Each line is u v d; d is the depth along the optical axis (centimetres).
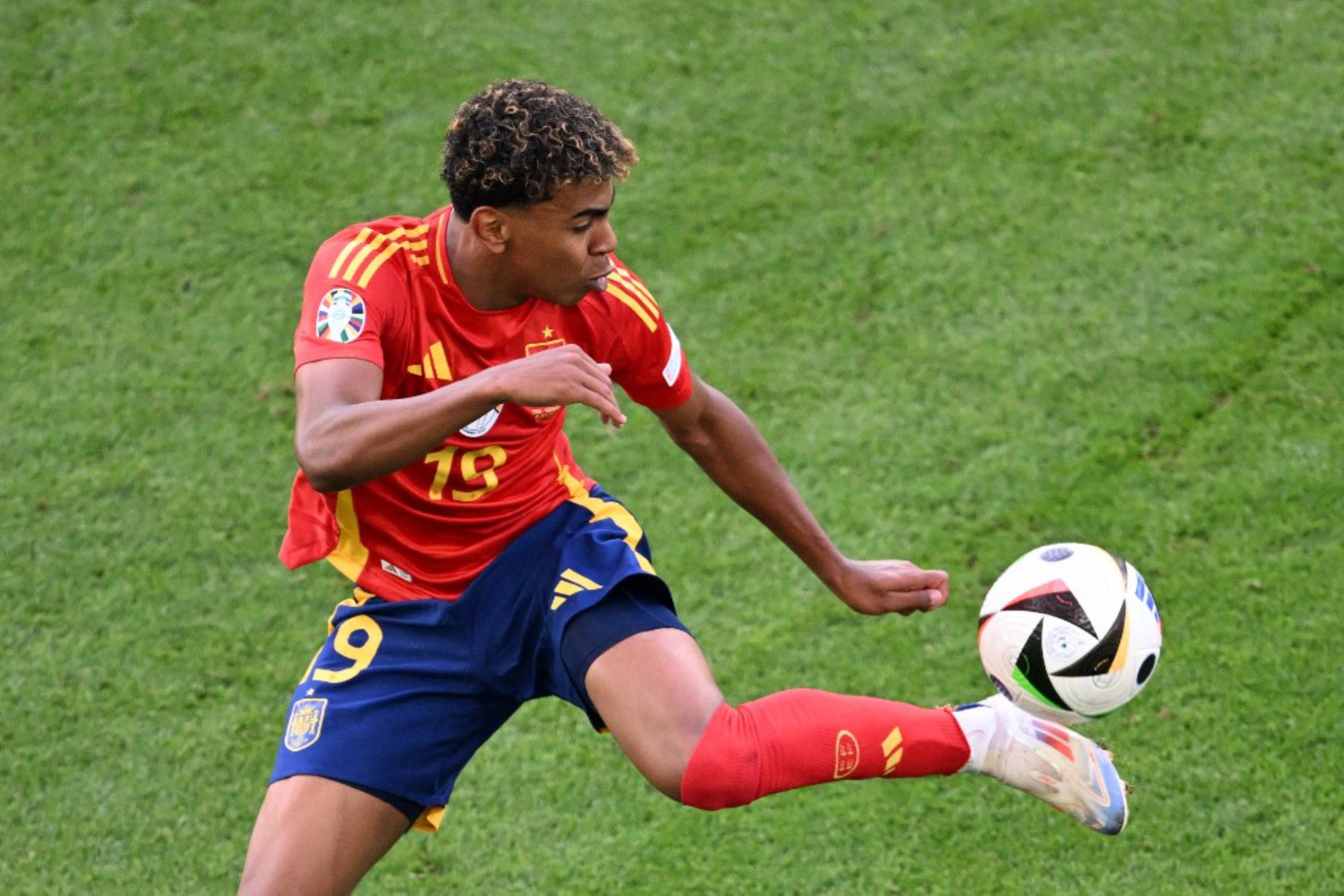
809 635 1672
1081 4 2448
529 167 959
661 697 1004
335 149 2311
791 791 1516
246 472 1902
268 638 1712
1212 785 1470
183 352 2048
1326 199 2109
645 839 1481
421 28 2484
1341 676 1552
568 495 1165
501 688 1127
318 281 1011
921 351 1981
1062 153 2227
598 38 2461
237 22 2502
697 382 1190
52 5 2525
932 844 1454
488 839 1495
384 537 1127
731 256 2130
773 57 2412
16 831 1523
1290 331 1939
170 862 1494
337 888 1088
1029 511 1767
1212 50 2356
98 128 2359
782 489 1228
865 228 2152
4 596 1762
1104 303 2009
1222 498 1752
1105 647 1077
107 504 1864
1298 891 1374
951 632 1656
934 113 2306
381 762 1099
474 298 1043
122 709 1639
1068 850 1436
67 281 2147
